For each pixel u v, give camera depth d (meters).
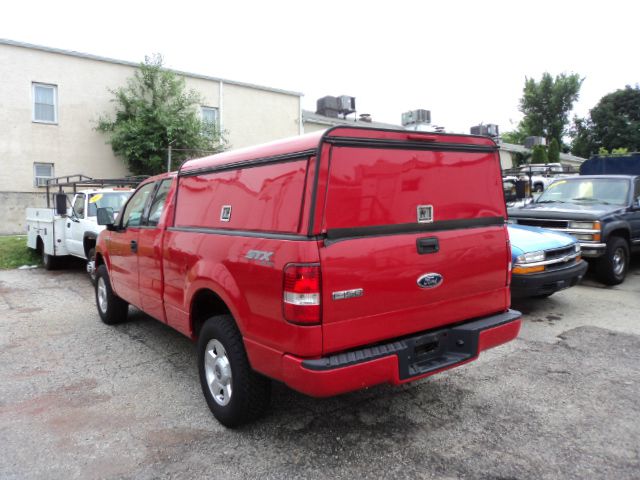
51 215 10.26
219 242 3.50
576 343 5.28
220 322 3.54
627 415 3.67
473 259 3.56
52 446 3.37
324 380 2.79
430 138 3.32
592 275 9.02
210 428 3.60
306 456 3.19
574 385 4.21
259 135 22.61
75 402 4.07
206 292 3.73
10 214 16.59
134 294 5.19
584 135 52.53
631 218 8.52
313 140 2.88
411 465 3.07
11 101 17.14
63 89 18.05
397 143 3.16
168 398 4.13
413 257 3.19
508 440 3.34
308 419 3.69
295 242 2.83
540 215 8.36
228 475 3.00
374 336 3.05
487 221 3.72
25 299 8.05
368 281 2.98
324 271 2.80
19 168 17.44
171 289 4.27
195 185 4.09
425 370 3.21
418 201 3.28
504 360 4.81
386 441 3.36
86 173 18.73
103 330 6.15
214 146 20.33
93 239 8.54
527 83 57.47
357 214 2.97
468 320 3.65
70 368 4.86
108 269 5.95
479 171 3.67
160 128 18.77
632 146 49.56
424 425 3.57
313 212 2.80
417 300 3.24
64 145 18.22
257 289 3.07
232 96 21.70
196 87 20.69
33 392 4.29
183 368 4.84
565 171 15.37
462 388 4.18
